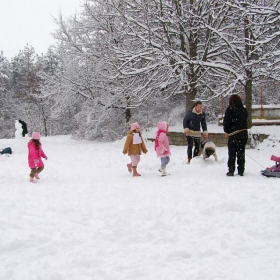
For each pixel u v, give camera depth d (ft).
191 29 58.80
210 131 57.93
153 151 54.29
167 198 22.09
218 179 27.84
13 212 19.76
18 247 14.57
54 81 81.92
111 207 20.45
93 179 31.35
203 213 19.12
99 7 71.67
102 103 78.54
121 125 82.07
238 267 12.17
